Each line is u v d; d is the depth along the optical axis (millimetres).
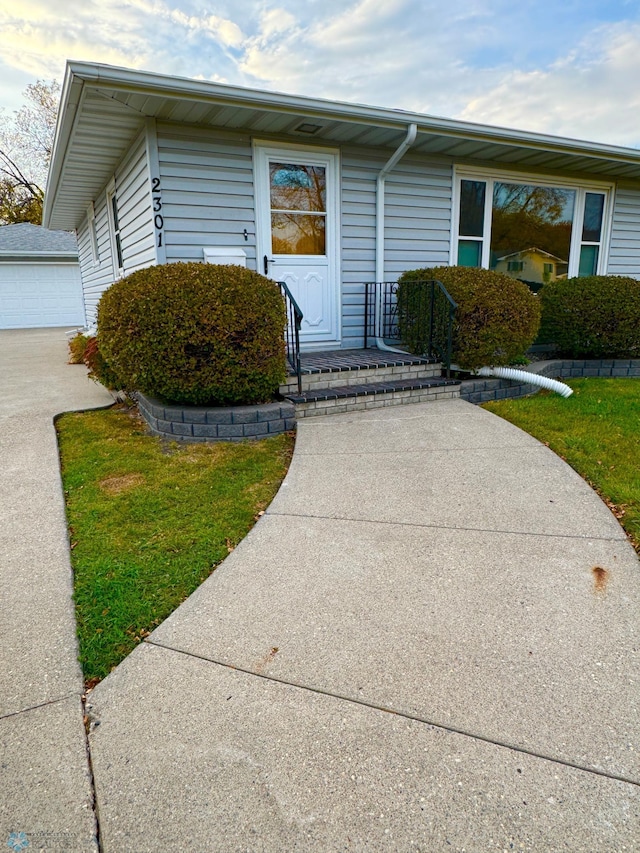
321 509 3066
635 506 2982
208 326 4195
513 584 2279
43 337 15883
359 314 6824
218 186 5656
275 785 1403
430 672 1788
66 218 11969
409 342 6246
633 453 3812
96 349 5855
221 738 1556
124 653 1934
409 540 2684
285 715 1632
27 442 4535
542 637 1943
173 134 5355
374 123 5559
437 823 1292
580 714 1601
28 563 2562
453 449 3992
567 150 6758
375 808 1333
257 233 5961
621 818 1291
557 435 4254
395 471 3600
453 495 3197
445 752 1487
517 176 7516
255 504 3184
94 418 5387
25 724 1621
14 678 1814
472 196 7316
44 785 1421
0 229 21469
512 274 7852
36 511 3166
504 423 4613
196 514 3061
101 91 4516
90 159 6766
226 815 1329
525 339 5613
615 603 2133
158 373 4328
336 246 6488
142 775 1445
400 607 2143
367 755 1484
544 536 2684
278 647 1933
